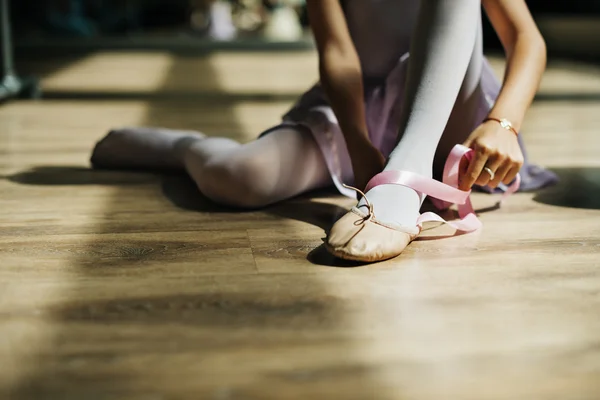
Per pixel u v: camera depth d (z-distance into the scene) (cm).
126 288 85
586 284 87
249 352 69
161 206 124
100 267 92
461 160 105
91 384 63
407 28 126
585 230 110
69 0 673
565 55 556
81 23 675
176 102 292
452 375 65
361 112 112
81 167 159
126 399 61
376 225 94
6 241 103
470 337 72
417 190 99
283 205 125
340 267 92
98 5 748
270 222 114
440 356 68
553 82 375
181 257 96
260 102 295
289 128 124
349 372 65
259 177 118
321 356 68
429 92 103
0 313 78
